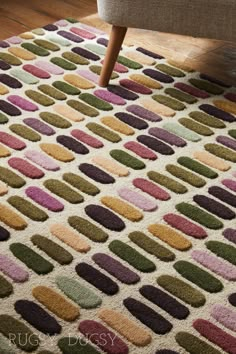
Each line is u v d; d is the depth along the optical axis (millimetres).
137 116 1898
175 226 1509
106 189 1604
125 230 1483
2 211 1499
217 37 1870
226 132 1866
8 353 1177
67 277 1347
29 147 1727
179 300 1322
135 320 1269
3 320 1237
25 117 1848
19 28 2344
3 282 1318
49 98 1944
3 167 1642
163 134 1829
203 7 1817
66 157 1699
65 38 2283
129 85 2045
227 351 1230
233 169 1721
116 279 1354
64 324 1246
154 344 1226
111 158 1713
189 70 2154
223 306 1319
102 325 1252
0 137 1752
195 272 1390
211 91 2051
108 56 1978
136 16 1881
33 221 1482
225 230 1515
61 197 1562
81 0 2596
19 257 1381
